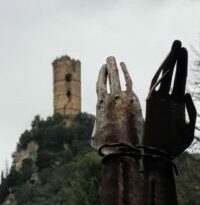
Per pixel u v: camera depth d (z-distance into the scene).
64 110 164.12
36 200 98.94
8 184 121.12
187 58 5.64
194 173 15.98
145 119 5.63
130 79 5.96
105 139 5.77
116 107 5.84
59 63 168.00
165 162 5.55
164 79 5.63
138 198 5.55
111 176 5.61
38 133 142.00
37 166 130.38
